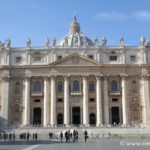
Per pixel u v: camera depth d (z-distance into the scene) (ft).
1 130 276.21
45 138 230.68
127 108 317.42
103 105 318.65
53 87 319.27
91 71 321.93
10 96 323.16
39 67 324.60
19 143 167.84
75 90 322.55
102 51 328.70
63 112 319.27
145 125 302.86
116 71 323.78
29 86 323.37
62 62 322.75
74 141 180.45
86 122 311.47
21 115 320.09
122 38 331.77
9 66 324.39
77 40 415.85
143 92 320.70
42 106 321.73
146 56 328.29
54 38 331.98
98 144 154.61
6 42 331.98
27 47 330.34
